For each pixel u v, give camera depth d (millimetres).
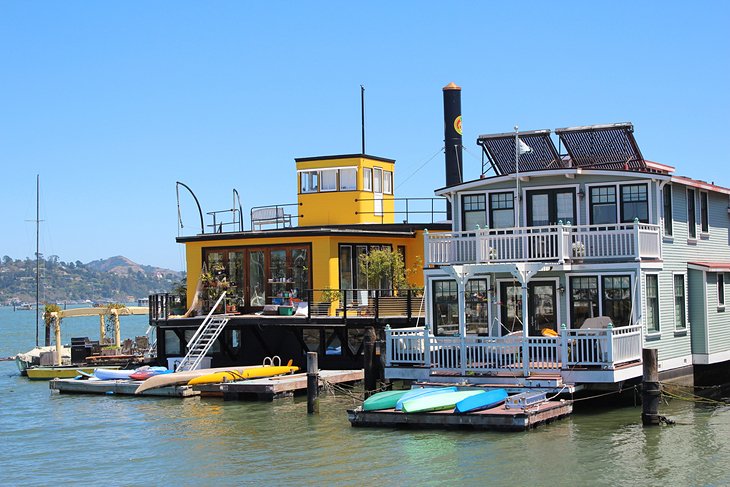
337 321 37438
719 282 35688
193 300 41969
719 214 37750
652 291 30875
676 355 32344
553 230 32062
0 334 122312
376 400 27375
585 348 28078
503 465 22453
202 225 44719
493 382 28234
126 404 34312
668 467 22109
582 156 33281
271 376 36312
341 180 46031
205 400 34344
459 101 45531
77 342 47719
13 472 24312
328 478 22078
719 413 28688
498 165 34312
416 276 43469
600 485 20844
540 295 31688
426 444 24641
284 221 46344
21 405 35375
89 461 25219
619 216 31672
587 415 28047
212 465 24016
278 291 41125
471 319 32688
